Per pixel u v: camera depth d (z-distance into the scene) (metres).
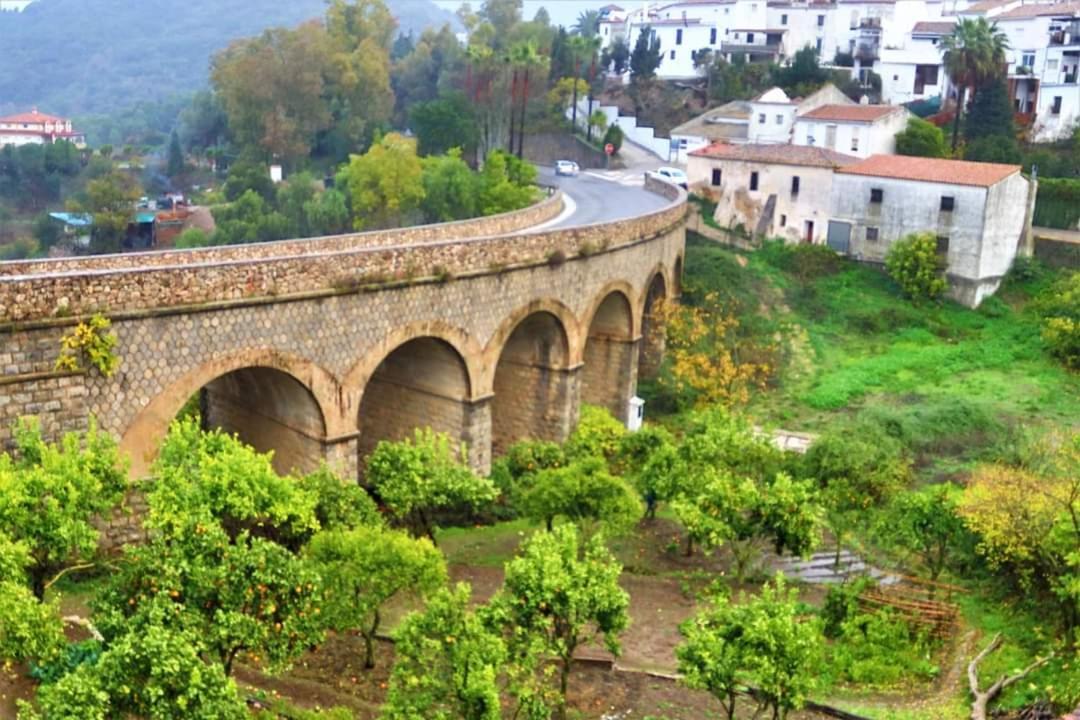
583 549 33.78
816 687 26.66
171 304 30.80
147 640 18.72
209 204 105.25
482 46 109.25
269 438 38.47
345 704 25.09
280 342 33.91
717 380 56.50
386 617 30.14
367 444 46.16
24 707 18.41
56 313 28.52
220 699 19.06
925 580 33.78
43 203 121.81
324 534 26.73
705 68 117.00
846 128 81.00
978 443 50.06
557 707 25.00
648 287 55.59
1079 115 85.62
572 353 47.16
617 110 113.31
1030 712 24.56
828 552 39.22
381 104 119.31
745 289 66.88
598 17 155.75
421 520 37.16
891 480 37.28
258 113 109.81
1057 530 30.69
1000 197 65.94
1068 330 59.69
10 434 28.14
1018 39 93.62
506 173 80.31
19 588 20.75
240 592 21.88
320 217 85.31
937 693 27.00
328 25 122.62
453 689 20.70
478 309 40.97
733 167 74.62
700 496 33.84
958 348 62.00
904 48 105.50
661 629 31.61
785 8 115.50
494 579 34.50
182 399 31.61
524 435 49.31
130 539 30.80
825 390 57.56
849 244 70.19
